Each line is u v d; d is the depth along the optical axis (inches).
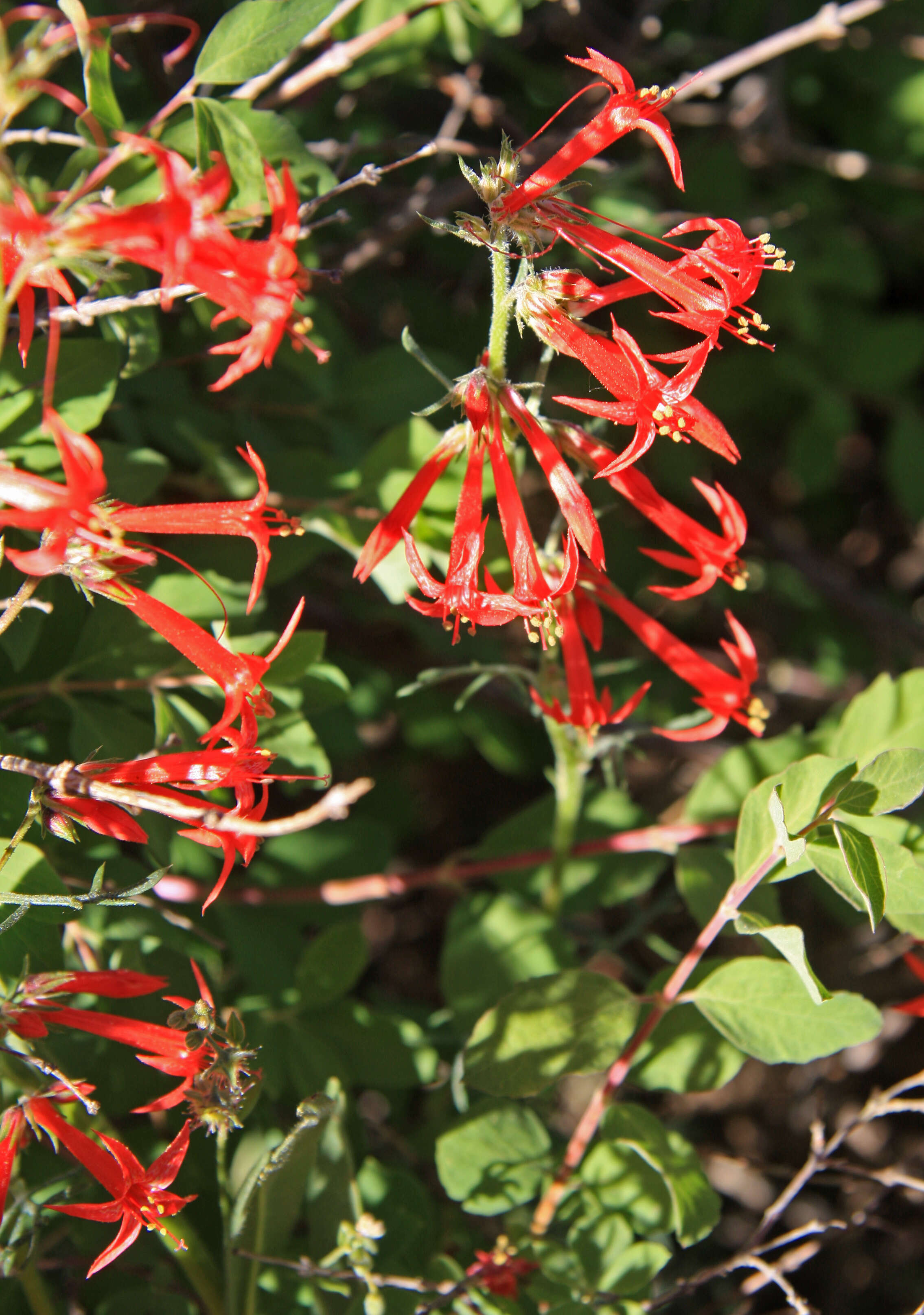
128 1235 16.8
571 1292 18.6
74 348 18.1
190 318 21.0
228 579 19.7
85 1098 16.9
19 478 15.5
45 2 19.3
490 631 24.5
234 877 20.9
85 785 16.4
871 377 27.8
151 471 18.7
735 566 18.5
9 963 17.2
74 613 19.1
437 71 23.2
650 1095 29.8
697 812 20.8
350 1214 18.6
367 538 19.4
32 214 15.2
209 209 15.3
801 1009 18.3
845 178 28.0
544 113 25.3
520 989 18.5
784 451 30.4
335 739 22.9
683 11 27.8
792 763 19.0
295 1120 20.7
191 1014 17.1
